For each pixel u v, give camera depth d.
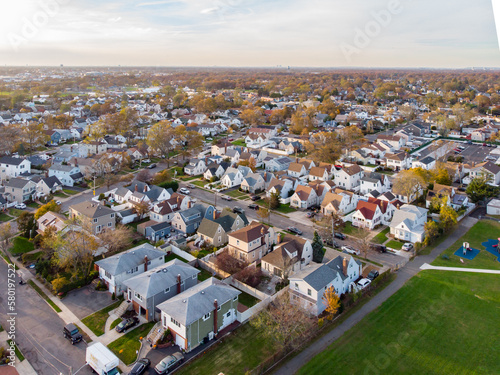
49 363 38.22
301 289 48.34
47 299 49.62
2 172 103.25
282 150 139.62
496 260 61.53
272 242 65.56
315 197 87.81
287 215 81.00
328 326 44.88
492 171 98.25
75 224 59.19
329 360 39.31
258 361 38.91
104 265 51.75
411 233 68.19
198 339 41.09
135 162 122.75
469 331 44.31
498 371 38.25
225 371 37.38
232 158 121.50
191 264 59.47
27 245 64.88
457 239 69.56
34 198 88.56
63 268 56.31
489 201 87.00
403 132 154.50
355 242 68.12
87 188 98.06
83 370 37.50
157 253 56.22
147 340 41.91
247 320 46.22
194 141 130.00
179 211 73.69
